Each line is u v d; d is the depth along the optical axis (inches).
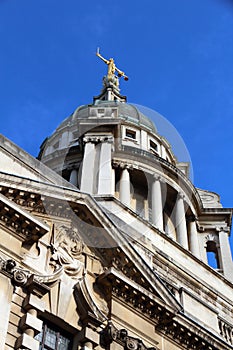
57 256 977.5
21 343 839.1
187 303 1162.0
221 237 1673.2
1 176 955.3
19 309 880.3
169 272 1256.8
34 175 1040.2
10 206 933.2
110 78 2262.6
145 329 1013.8
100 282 1003.9
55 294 936.3
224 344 1096.8
